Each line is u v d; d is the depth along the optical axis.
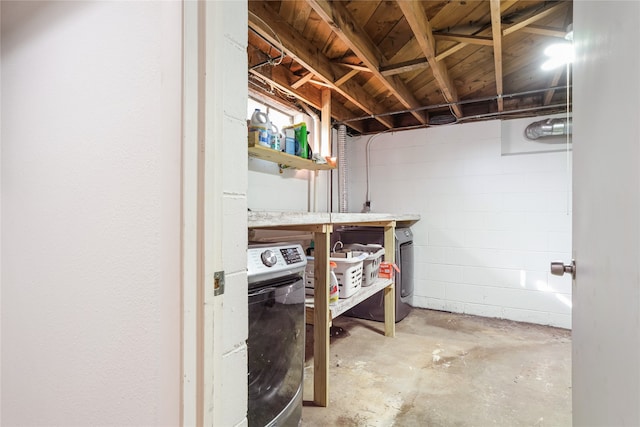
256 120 2.39
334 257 2.33
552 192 3.16
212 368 0.71
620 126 0.55
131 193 0.74
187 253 0.66
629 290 0.50
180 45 0.65
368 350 2.60
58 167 0.89
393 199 3.89
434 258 3.68
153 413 0.70
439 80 2.40
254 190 2.82
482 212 3.45
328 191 3.81
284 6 1.89
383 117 3.57
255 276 1.29
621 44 0.55
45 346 0.94
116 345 0.77
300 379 1.59
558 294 3.14
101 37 0.80
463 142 3.54
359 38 2.01
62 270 0.89
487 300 3.43
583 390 0.85
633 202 0.49
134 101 0.73
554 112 3.12
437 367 2.30
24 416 1.00
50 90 0.92
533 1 1.79
